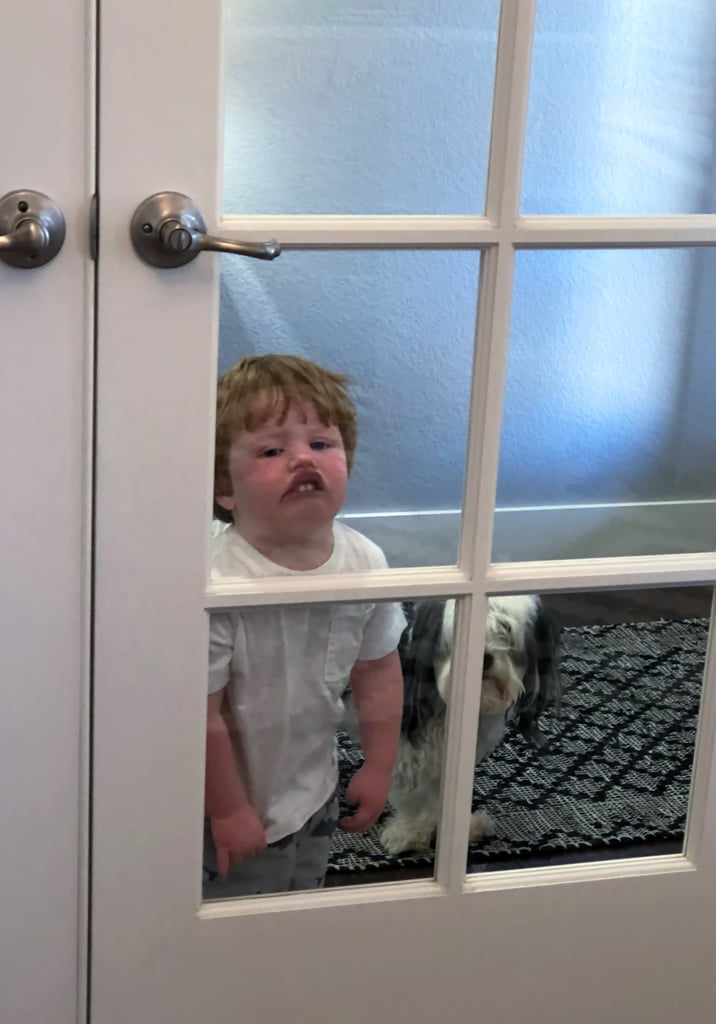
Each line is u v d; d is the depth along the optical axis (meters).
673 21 1.11
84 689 1.09
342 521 1.14
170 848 1.16
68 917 1.16
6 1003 1.17
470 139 1.08
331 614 1.17
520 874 1.27
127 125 0.97
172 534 1.07
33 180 0.97
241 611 1.14
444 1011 1.29
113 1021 1.20
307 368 1.10
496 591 1.19
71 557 1.06
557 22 1.09
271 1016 1.24
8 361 1.00
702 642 1.27
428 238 1.08
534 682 1.23
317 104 1.05
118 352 1.02
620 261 1.16
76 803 1.13
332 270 1.08
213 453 1.08
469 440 1.16
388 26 1.05
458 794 1.23
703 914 1.33
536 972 1.30
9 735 1.09
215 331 1.04
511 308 1.14
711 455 1.22
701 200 1.15
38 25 0.93
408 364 1.12
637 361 1.18
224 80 1.03
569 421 1.19
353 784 1.23
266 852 1.22
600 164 1.13
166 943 1.19
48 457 1.03
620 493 1.21
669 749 1.29
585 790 1.27
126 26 0.95
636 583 1.22
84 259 0.99
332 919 1.22
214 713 1.16
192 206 0.99
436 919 1.25
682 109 1.13
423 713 1.22
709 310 1.19
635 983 1.33
